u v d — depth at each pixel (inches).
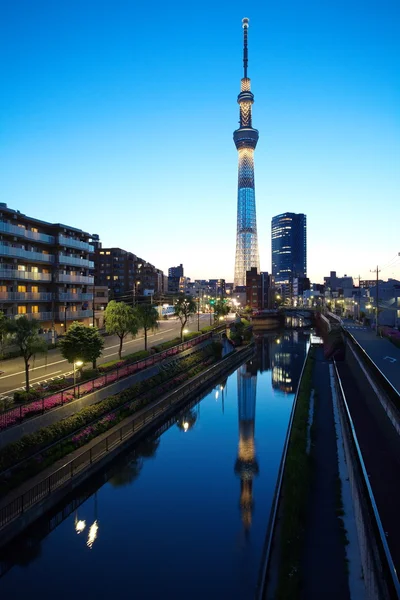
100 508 912.3
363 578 578.9
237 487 1027.3
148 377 1644.9
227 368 2623.0
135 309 1888.5
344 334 2947.8
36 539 762.2
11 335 1095.6
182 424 1561.3
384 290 3759.8
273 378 2460.6
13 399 1047.0
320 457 1057.5
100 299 3294.8
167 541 787.4
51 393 1127.6
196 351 2381.9
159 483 1048.8
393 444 1058.1
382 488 806.5
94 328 1358.3
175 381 1793.8
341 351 2741.1
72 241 2433.6
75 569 699.4
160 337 2640.3
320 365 2571.4
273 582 575.5
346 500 822.5
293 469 919.0
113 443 1097.4
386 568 465.1
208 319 4537.4
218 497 972.6
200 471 1127.0
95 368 1432.1
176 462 1188.5
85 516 874.8
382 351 1893.5
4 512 713.0
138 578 679.1
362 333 2883.9
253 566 711.7
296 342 4352.9
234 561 724.7
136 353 1845.5
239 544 776.3
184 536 804.0
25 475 829.2
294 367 2827.3
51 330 2172.7
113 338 2564.0
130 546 767.1
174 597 634.8
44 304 2260.1
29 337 1087.6
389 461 944.3
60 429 1002.1
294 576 575.5
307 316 7770.7
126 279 5506.9
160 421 1455.5
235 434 1443.2
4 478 792.9
